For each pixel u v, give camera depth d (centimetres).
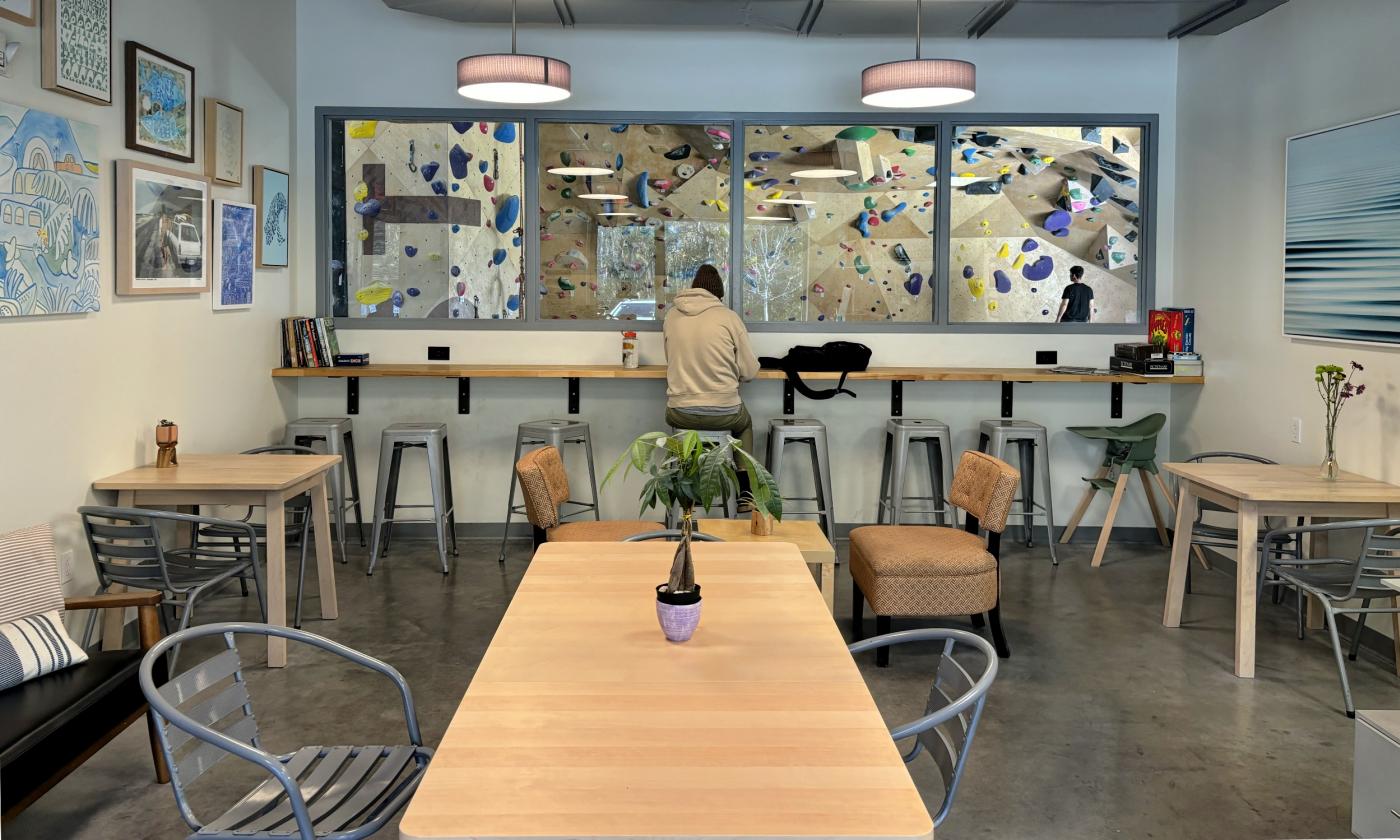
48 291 394
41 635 310
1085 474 680
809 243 678
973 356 681
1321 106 516
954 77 517
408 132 667
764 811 165
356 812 227
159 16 481
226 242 550
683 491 244
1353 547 481
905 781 175
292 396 657
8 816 268
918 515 677
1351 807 325
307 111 660
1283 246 547
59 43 396
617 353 675
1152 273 679
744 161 673
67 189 406
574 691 214
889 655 464
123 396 453
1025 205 677
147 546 403
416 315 675
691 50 666
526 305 675
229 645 247
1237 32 596
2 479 372
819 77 667
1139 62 670
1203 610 534
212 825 221
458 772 178
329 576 507
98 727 312
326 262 668
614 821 162
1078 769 351
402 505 632
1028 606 539
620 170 671
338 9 657
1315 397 521
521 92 536
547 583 296
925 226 678
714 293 612
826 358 648
